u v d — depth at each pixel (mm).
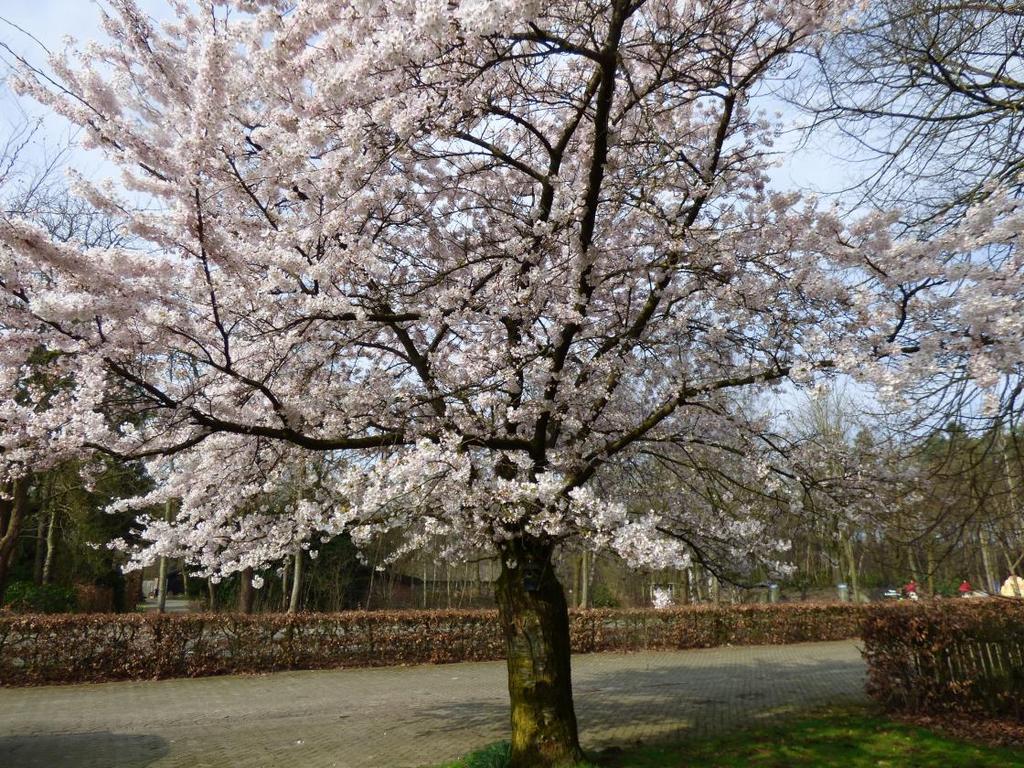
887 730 7789
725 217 6473
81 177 4816
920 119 6641
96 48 5621
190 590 23797
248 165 5648
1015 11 5902
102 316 4742
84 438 5305
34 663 11867
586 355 6922
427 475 5492
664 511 7371
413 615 14656
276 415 6227
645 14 6879
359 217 6062
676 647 17672
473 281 7043
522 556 6375
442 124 5891
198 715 9648
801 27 5816
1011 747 7027
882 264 4859
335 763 7238
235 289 5406
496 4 4062
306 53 5535
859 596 19766
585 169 7289
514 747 6215
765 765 6469
